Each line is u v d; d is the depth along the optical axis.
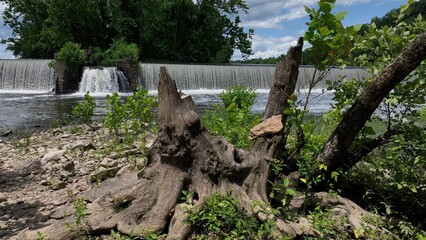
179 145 3.73
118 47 28.95
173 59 43.78
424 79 4.00
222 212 3.36
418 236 3.35
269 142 4.05
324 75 4.18
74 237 3.46
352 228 3.63
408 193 4.35
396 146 3.96
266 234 3.18
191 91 26.22
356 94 4.41
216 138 3.93
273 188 3.77
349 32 3.87
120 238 3.24
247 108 5.48
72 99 21.64
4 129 11.84
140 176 4.13
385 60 4.30
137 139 7.59
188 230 3.35
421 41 3.45
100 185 4.65
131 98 8.06
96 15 39.34
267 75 27.84
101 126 10.43
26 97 22.38
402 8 4.28
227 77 27.36
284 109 4.25
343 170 4.34
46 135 9.83
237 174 3.75
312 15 3.92
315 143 4.59
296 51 4.21
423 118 4.11
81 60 25.84
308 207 3.96
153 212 3.57
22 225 4.06
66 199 4.79
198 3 44.91
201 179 3.75
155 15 42.28
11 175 5.87
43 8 42.59
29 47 42.91
